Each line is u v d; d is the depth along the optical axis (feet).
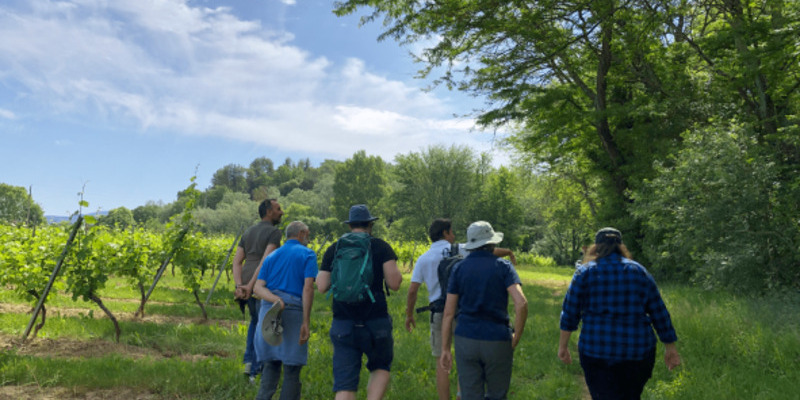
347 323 13.35
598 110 61.98
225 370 18.61
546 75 64.64
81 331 24.85
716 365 20.47
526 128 79.36
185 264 33.09
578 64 65.26
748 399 16.58
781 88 51.93
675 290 44.75
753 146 40.45
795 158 44.57
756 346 21.29
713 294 38.73
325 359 20.71
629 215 65.41
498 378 12.59
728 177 37.99
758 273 36.40
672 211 42.60
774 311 27.58
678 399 16.96
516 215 208.64
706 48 56.08
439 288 16.03
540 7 56.18
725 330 24.14
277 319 14.20
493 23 56.29
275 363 15.01
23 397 15.34
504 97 59.88
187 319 31.60
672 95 59.93
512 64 60.54
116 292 42.04
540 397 17.89
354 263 13.29
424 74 61.21
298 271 14.80
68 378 16.90
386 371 13.58
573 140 72.79
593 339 11.64
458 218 209.97
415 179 218.59
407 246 103.81
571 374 21.04
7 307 31.68
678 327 25.63
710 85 60.03
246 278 18.66
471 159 215.72
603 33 59.52
